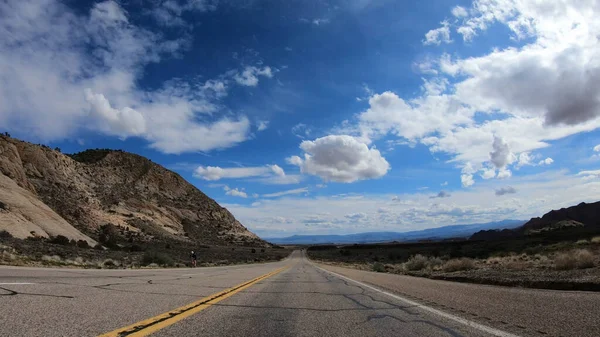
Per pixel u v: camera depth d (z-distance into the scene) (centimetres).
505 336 511
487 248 6081
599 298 806
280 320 650
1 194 5225
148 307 710
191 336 496
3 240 3269
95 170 12812
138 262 3747
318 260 9419
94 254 4006
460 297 944
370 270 3422
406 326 604
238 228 19075
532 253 3647
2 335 442
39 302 682
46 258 2388
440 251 7081
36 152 9188
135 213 11756
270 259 10294
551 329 540
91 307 666
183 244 10619
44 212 5700
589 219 11288
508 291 1028
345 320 659
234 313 704
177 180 17375
